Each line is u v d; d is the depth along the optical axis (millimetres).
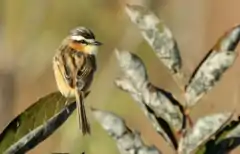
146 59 14750
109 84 14094
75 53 7211
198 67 3625
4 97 14586
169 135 3637
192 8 15820
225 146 3678
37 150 12188
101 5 16750
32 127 3814
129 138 3596
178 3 15820
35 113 3824
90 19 16750
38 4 16750
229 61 3572
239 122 3703
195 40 15523
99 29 16391
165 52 3666
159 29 3674
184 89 3637
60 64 7172
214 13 15680
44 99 3818
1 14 16562
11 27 16344
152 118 3650
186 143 3592
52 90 15047
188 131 3605
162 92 3664
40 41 16109
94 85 14062
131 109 13789
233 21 15609
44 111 3824
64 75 7098
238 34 3607
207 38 15641
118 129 3596
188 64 4238
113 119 3592
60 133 12281
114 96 13891
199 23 15641
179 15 15781
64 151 12266
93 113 3602
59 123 3840
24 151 3844
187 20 15680
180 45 15375
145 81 3654
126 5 3693
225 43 3617
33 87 14914
